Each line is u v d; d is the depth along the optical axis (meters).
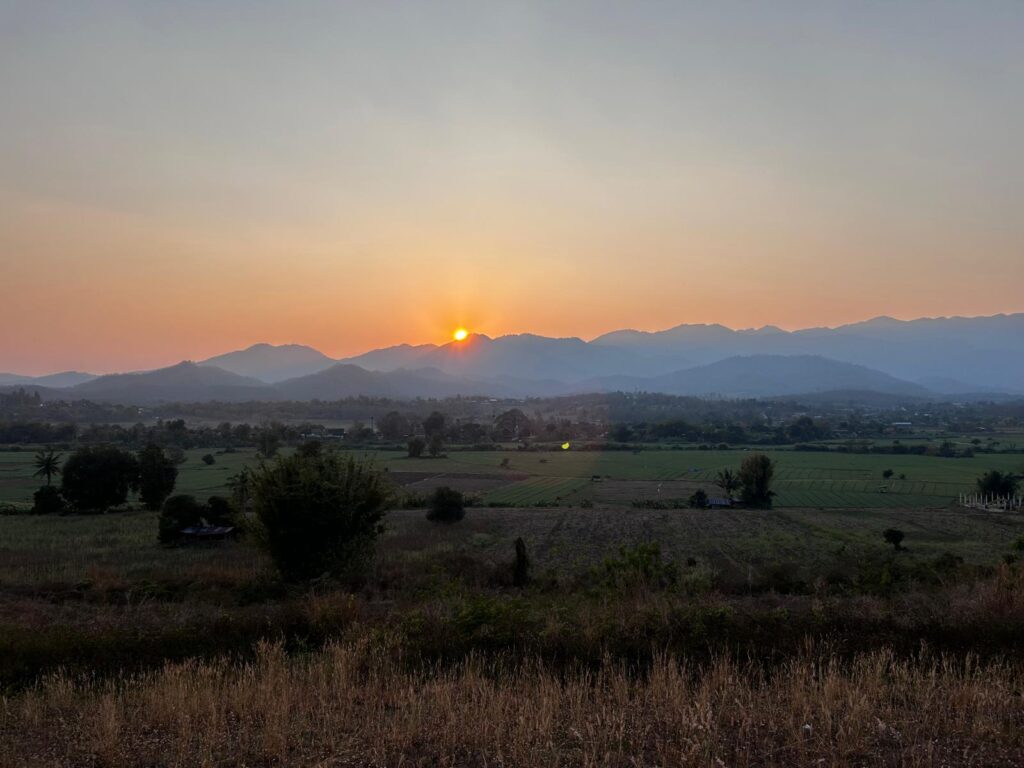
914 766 6.99
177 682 10.12
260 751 7.88
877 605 13.83
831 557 45.72
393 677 10.29
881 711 8.59
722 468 125.50
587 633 12.10
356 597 19.05
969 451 148.88
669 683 9.55
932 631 11.97
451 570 33.47
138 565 38.22
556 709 8.80
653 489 97.75
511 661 11.28
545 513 72.50
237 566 37.06
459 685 9.90
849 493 95.75
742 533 59.97
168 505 51.06
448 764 7.41
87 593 26.91
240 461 121.75
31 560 40.22
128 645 13.11
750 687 9.84
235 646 13.39
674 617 12.84
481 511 73.94
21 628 14.61
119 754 7.86
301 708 9.11
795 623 12.66
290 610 15.38
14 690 11.16
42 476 95.31
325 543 26.31
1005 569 16.16
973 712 8.56
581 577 31.73
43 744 8.45
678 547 51.66
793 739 7.71
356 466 27.61
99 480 69.38
